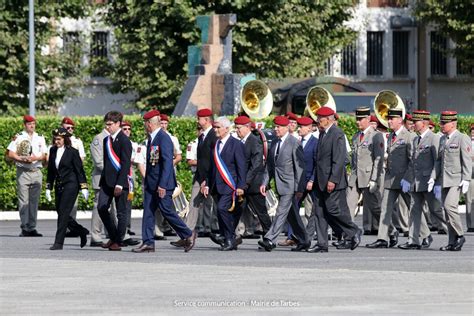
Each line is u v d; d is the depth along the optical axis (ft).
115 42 491.72
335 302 154.20
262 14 464.24
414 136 235.20
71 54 476.54
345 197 225.97
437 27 579.48
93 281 176.14
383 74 629.10
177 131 357.82
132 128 352.90
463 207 394.32
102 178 229.04
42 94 465.88
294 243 241.96
